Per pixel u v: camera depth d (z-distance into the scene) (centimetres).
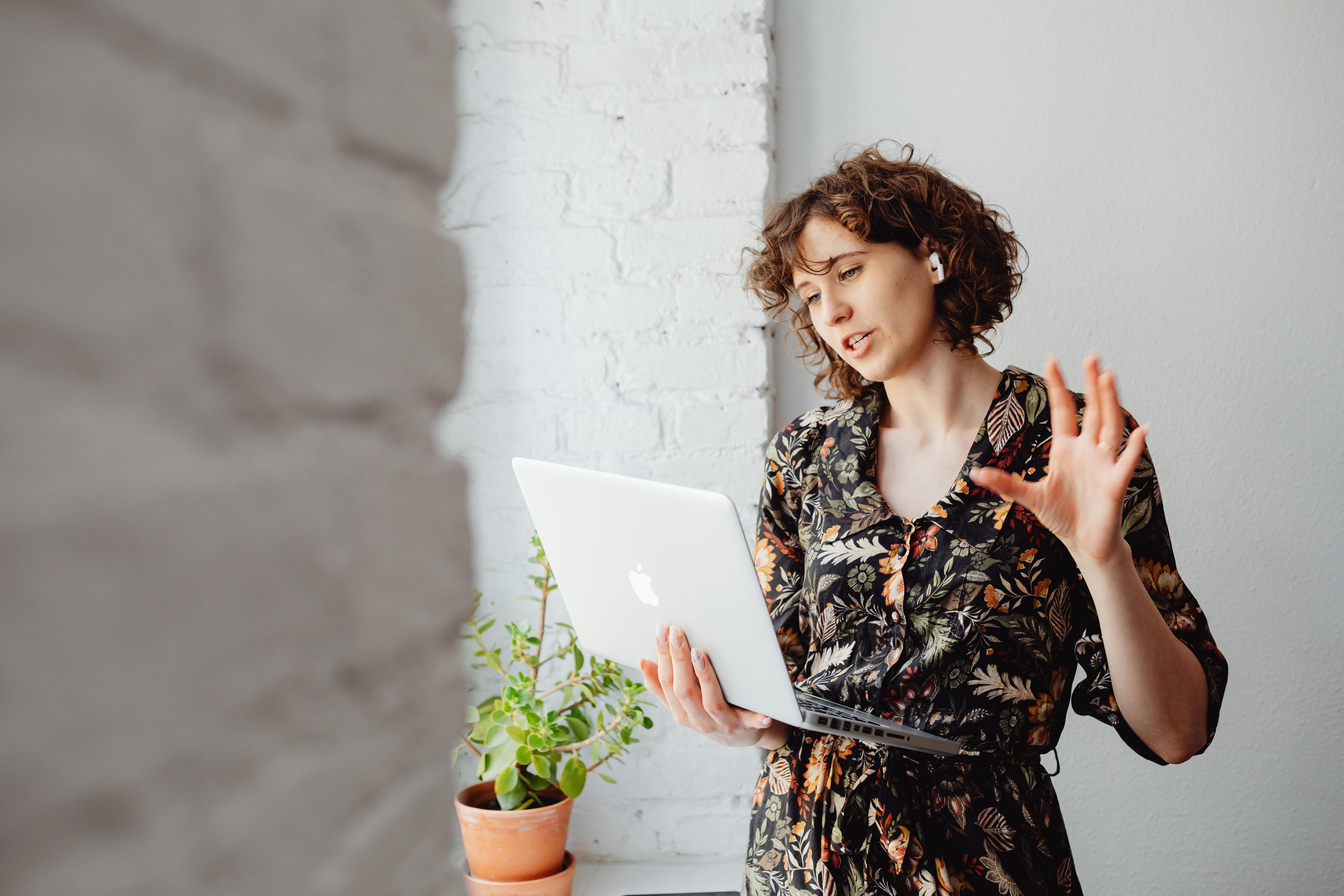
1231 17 158
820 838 96
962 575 98
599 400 167
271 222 24
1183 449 163
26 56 19
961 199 108
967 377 107
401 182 30
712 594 88
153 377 21
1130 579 79
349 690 27
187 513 21
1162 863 167
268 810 24
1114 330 163
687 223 163
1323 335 159
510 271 167
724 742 105
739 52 161
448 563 32
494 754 153
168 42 22
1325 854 163
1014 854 94
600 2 163
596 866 170
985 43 163
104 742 19
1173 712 86
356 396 27
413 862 30
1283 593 162
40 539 18
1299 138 158
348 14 28
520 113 166
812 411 121
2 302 18
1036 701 97
